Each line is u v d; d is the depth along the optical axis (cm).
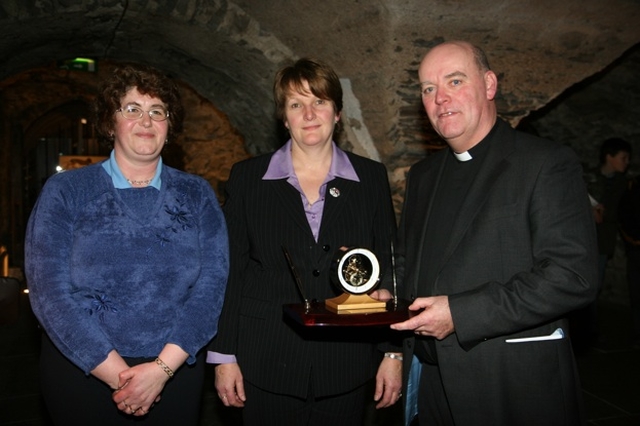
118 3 385
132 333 165
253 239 193
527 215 161
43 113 839
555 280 150
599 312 576
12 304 226
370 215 197
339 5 356
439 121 174
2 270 659
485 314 153
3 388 373
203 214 183
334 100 191
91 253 164
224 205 202
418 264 184
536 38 386
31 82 816
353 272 165
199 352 180
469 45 175
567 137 643
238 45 432
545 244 156
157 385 161
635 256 456
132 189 173
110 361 157
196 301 172
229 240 196
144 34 465
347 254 166
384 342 199
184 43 470
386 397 201
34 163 904
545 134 662
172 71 566
